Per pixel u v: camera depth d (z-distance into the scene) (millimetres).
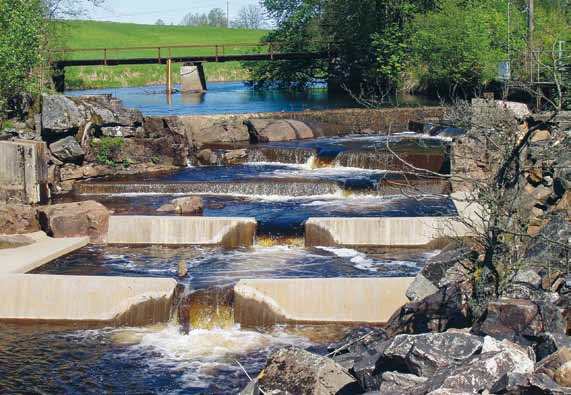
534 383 9273
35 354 16844
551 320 12070
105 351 17047
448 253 17312
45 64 44781
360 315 18531
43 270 21578
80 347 17281
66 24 49562
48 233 24547
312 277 20656
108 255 23203
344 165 34281
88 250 23719
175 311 18969
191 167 36250
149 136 36625
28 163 28500
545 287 14680
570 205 19203
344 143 38750
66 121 34062
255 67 76188
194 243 24344
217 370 15945
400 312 15023
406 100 54344
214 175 33875
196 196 28281
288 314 18609
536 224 18500
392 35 59219
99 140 35438
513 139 15750
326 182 29844
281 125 40594
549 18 39500
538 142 19906
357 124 43656
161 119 36531
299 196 29766
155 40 110812
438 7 57219
